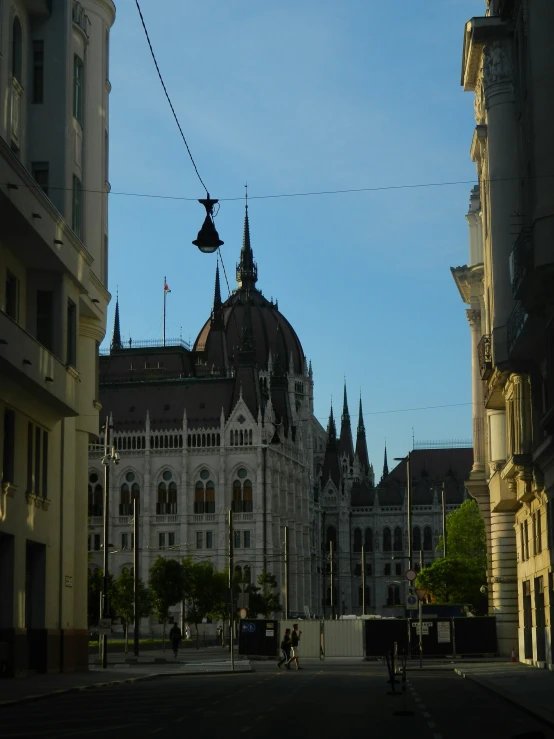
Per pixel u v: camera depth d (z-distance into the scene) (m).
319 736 24.11
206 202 36.50
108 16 61.00
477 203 85.19
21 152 50.59
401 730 25.77
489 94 58.69
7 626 46.94
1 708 33.03
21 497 48.22
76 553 58.34
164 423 196.62
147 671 60.34
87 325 58.62
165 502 194.00
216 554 190.75
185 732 24.97
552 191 39.69
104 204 60.06
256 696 38.53
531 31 41.22
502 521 76.00
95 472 195.38
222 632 147.75
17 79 50.25
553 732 25.52
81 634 57.72
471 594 143.12
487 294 65.19
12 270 47.56
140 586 140.00
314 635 84.75
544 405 49.28
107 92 61.81
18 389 46.34
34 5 51.31
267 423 196.25
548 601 53.59
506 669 57.50
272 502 195.25
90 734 24.64
